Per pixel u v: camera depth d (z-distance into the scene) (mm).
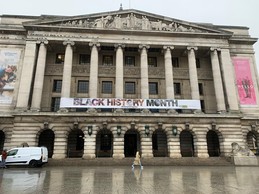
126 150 38594
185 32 41312
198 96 39062
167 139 35656
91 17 40562
